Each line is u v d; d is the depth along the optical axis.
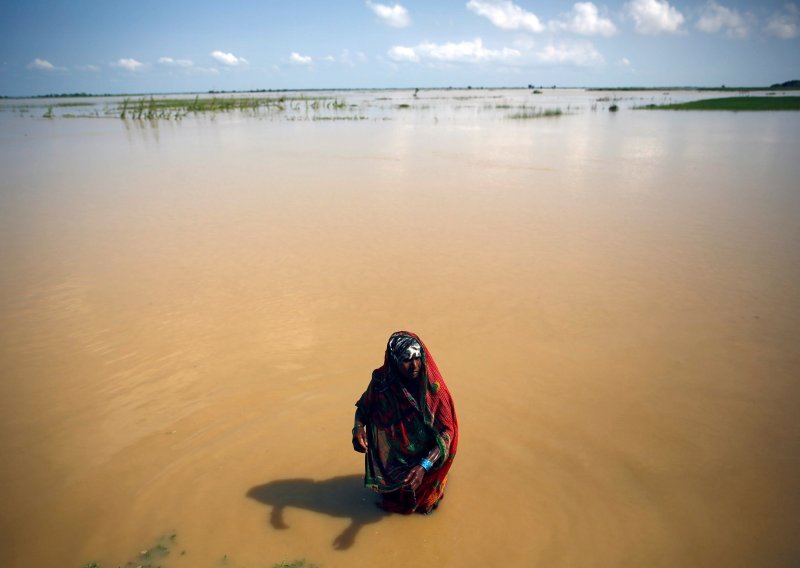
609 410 4.57
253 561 3.15
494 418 4.48
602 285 7.14
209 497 3.65
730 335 5.79
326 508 3.56
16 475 3.88
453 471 3.89
